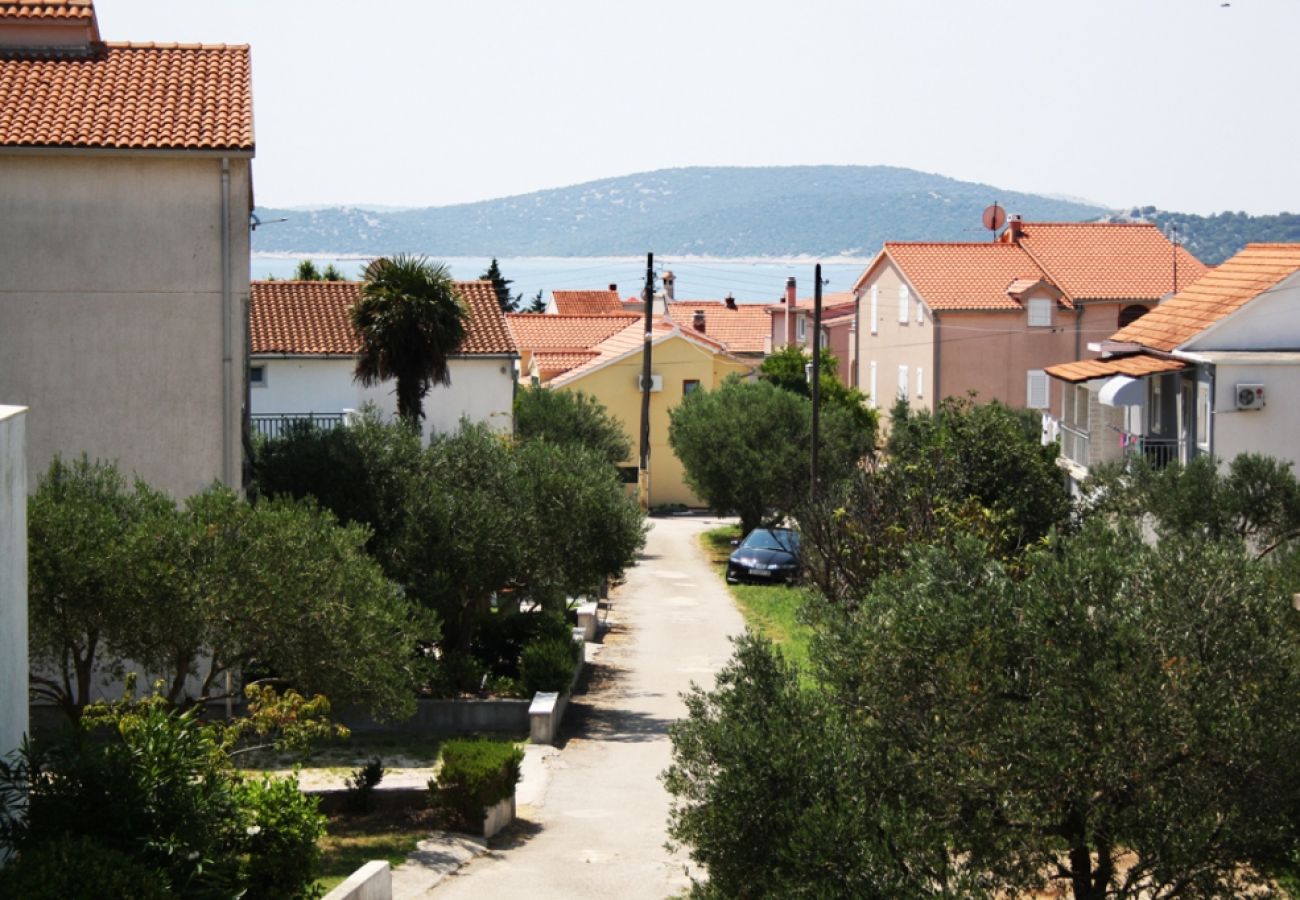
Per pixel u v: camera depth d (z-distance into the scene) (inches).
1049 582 741.3
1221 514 1486.2
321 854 933.2
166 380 1481.3
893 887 684.7
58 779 690.8
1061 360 3503.9
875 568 1574.8
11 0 1572.3
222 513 1059.3
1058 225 3782.0
